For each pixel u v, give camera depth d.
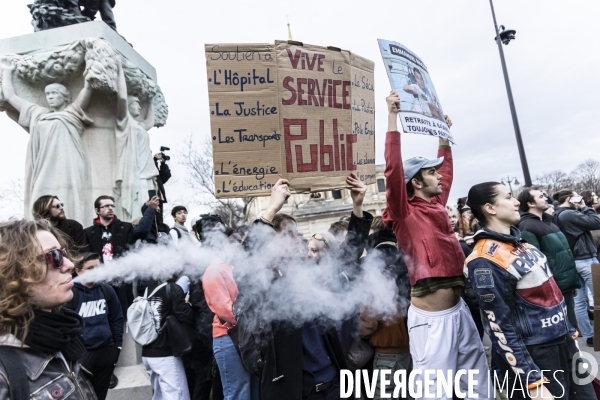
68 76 5.50
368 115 3.03
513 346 2.30
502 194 2.55
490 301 2.37
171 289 3.48
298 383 2.26
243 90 2.58
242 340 2.44
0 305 1.26
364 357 3.02
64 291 1.40
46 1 5.89
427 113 2.96
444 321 2.61
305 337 2.45
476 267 2.43
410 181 2.80
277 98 2.61
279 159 2.60
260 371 2.38
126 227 4.49
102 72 5.17
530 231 4.45
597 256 5.77
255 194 2.56
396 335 2.97
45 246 1.38
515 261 2.38
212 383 3.62
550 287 2.41
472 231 5.64
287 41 2.67
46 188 5.11
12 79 5.46
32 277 1.30
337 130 2.77
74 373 1.43
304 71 2.70
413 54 3.11
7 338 1.28
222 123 2.55
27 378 1.26
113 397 4.09
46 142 5.18
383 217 2.84
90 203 5.38
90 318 3.33
